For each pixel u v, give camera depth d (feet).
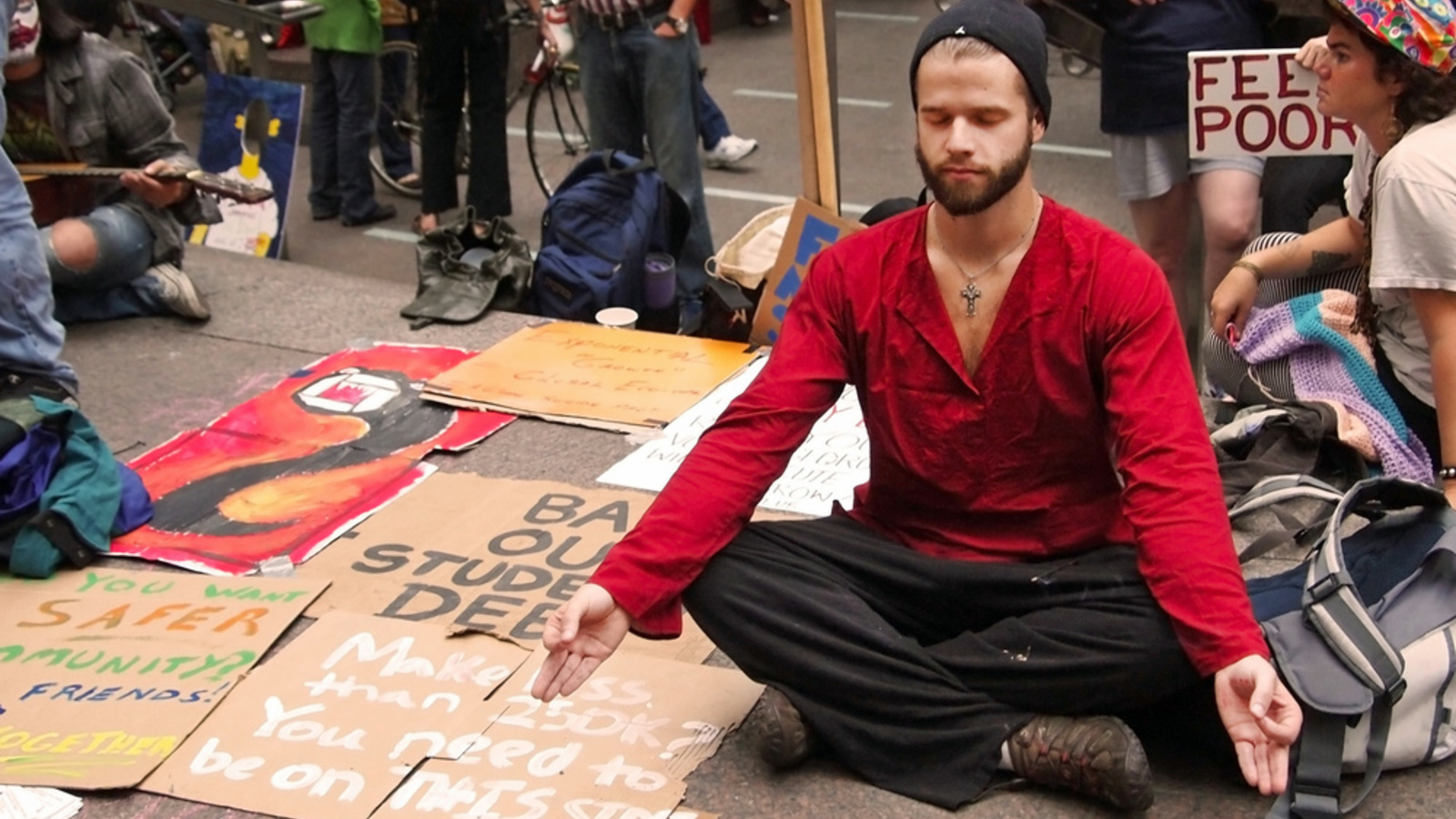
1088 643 7.68
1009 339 7.88
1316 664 7.79
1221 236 13.03
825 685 8.03
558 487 11.72
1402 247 8.96
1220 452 11.30
